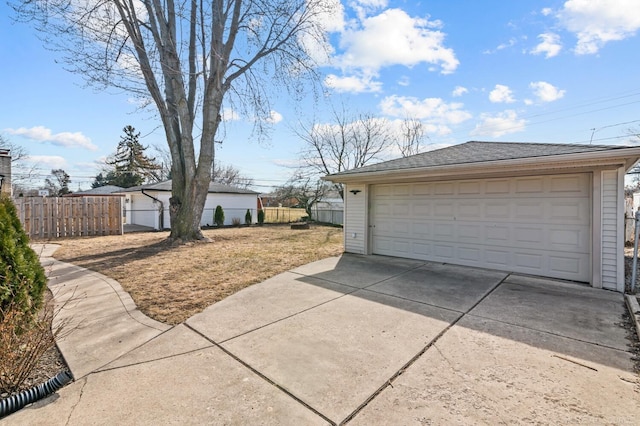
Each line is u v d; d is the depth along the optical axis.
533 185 5.96
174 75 9.48
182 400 2.21
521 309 4.11
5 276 2.79
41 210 11.60
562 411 2.08
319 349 2.99
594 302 4.39
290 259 7.65
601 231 5.11
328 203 22.73
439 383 2.41
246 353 2.91
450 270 6.46
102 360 2.79
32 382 2.45
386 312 3.99
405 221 7.85
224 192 19.02
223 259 7.57
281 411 2.09
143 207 18.23
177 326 3.55
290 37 10.30
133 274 6.00
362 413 2.07
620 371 2.58
